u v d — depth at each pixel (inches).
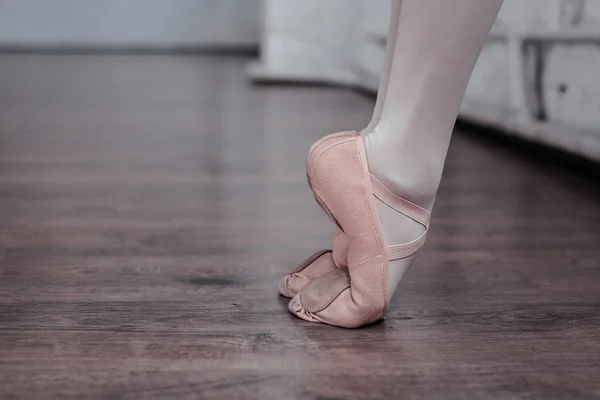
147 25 264.8
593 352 30.4
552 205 58.7
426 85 29.7
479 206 58.2
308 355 29.5
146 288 37.8
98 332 31.8
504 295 37.4
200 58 240.1
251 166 74.0
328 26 168.9
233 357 29.2
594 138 68.8
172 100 132.0
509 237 49.0
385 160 30.7
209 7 263.7
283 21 168.6
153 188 63.6
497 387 27.1
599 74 68.1
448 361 29.2
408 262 32.7
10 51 251.3
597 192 63.7
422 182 31.3
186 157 78.8
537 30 80.4
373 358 29.4
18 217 53.1
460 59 29.1
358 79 157.3
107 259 43.1
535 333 32.4
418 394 26.4
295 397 26.0
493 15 28.5
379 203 31.1
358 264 31.6
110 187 63.8
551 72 78.4
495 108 92.9
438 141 31.0
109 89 147.9
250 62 219.3
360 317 32.0
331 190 30.8
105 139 90.0
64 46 264.2
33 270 40.8
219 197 60.4
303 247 46.1
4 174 68.7
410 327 32.8
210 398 25.8
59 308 34.8
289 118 110.2
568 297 37.2
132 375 27.5
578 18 72.5
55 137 90.7
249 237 48.4
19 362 28.6
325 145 31.0
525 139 85.1
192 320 33.3
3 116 108.3
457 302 36.3
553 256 44.6
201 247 45.9
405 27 29.4
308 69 170.9
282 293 36.4
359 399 25.9
